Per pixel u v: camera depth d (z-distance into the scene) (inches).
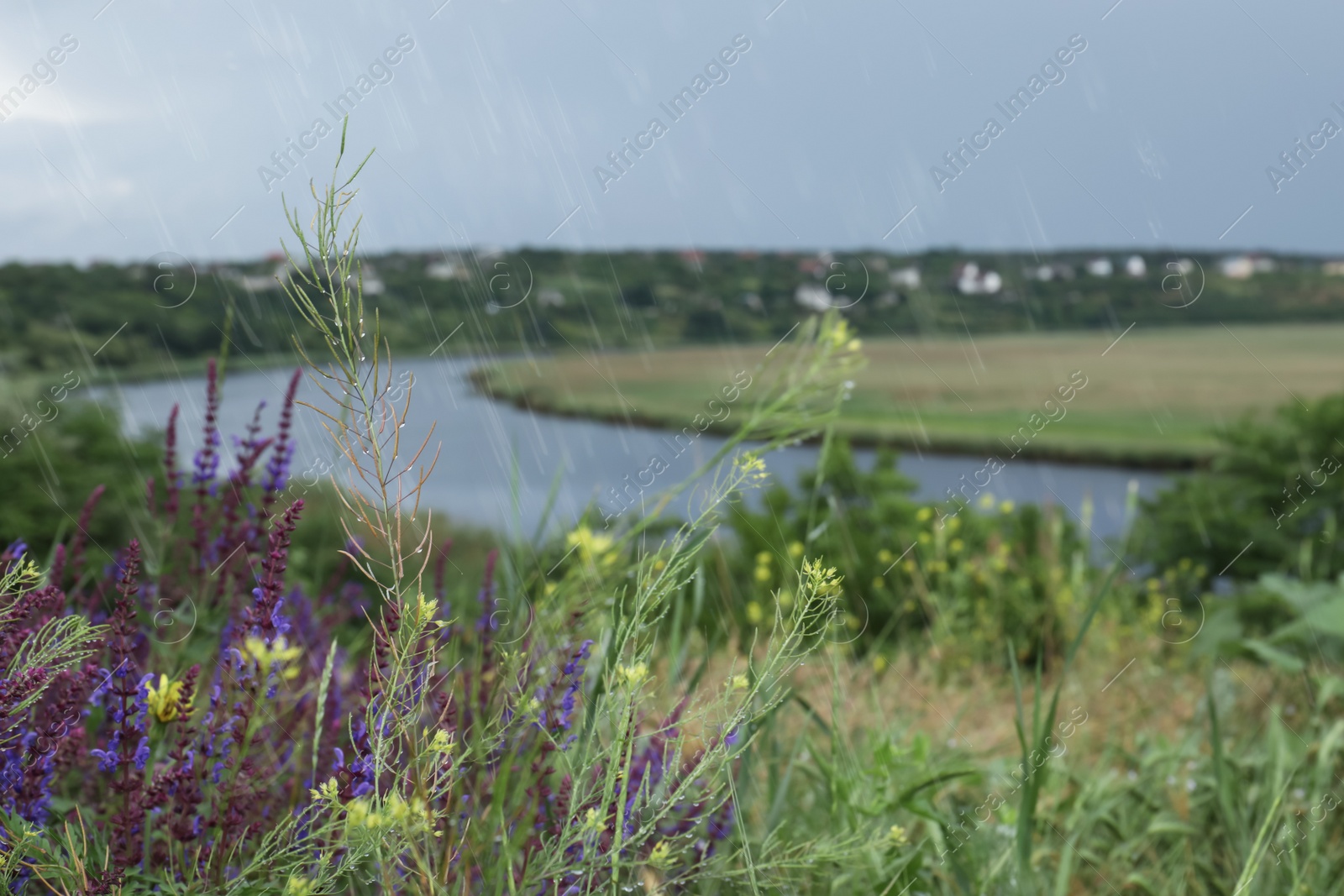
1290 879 90.8
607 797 51.3
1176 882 92.9
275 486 82.3
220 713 55.7
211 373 85.7
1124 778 112.8
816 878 74.1
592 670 67.5
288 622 54.5
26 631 54.8
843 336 86.8
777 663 60.4
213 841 53.8
